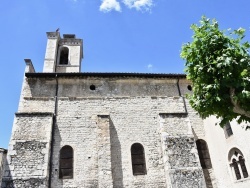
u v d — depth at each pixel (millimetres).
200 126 15680
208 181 14047
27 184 11828
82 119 14680
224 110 8805
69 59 24344
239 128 12523
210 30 9258
